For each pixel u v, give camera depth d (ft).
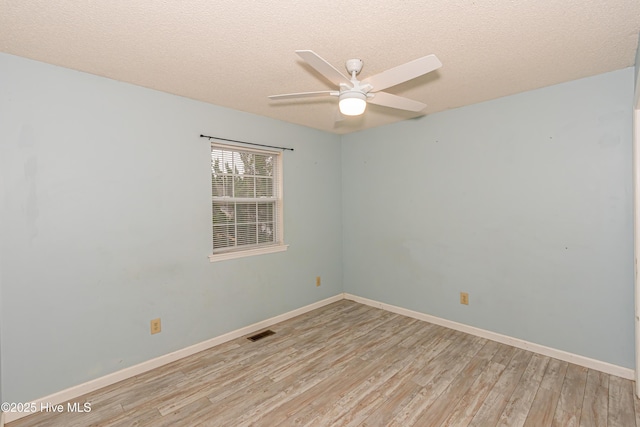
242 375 8.13
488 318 10.07
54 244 7.07
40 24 5.41
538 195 8.96
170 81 7.99
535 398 7.02
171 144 8.91
